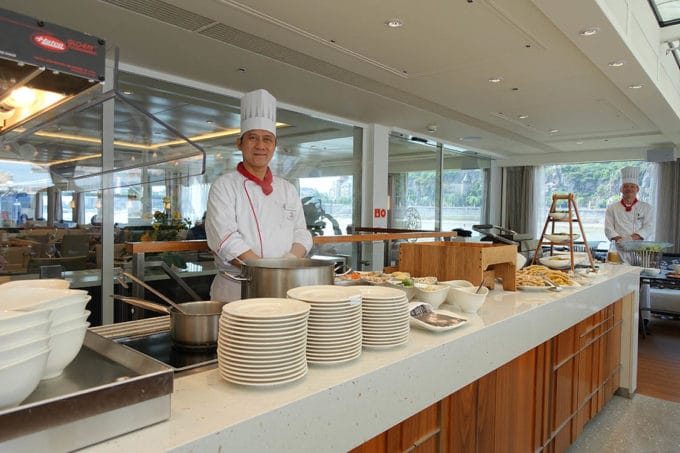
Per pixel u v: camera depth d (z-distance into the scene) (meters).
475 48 3.43
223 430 0.75
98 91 1.20
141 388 0.73
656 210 8.05
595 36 3.09
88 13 2.87
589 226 9.16
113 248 3.85
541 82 4.27
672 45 4.52
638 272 3.38
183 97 4.36
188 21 3.00
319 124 5.75
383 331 1.19
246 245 1.81
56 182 2.16
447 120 5.98
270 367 0.91
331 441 0.95
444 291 1.76
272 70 3.97
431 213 7.86
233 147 4.79
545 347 2.03
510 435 1.76
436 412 1.33
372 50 3.50
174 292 4.17
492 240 3.04
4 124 1.46
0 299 0.81
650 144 7.68
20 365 0.65
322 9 2.82
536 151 8.84
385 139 6.45
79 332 0.84
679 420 2.93
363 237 3.18
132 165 1.70
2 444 0.58
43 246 3.43
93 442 0.68
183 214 4.33
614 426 2.83
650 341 4.93
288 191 2.13
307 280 1.29
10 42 0.96
